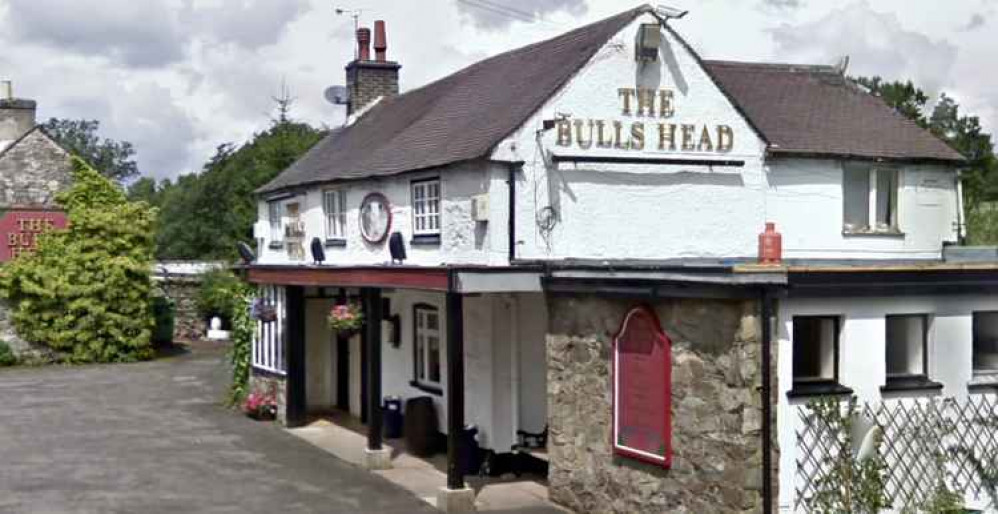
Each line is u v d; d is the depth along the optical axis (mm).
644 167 14516
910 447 10695
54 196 30766
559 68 14664
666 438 10773
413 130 17328
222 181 46562
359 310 15875
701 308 10336
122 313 29656
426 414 15852
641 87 14469
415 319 16938
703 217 14977
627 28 14352
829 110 19141
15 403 21422
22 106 32750
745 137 15305
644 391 11133
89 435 17688
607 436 11797
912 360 10930
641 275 10906
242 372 21031
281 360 19156
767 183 16047
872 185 17844
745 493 9781
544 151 13742
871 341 10469
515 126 13516
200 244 46344
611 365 11695
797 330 10367
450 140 15016
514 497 13219
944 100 46906
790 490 10031
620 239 14320
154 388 23781
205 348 32812
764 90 19547
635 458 11242
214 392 23094
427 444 15836
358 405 19500
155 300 32844
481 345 14812
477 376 14914
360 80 23047
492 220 13430
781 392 10000
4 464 15234
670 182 14719
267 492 13594
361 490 13695
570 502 12500
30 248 30438
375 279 14148
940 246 18406
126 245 29859
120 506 12820
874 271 10211
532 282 12555
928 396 10797
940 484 10828
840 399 10281
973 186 42062
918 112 41625
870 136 18234
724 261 13273
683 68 14805
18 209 30359
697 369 10391
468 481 14203
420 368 16906
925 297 10766
